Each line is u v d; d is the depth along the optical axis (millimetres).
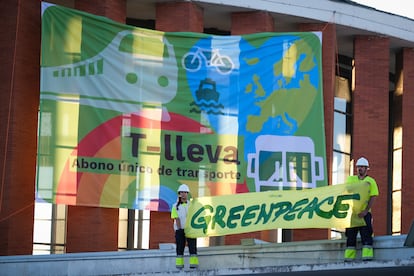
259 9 50562
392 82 60562
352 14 52781
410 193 55125
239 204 39312
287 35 50000
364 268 35344
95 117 47000
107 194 46781
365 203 36406
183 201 38812
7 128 46375
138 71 48000
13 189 46188
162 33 48469
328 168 50938
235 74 49219
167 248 39938
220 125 48750
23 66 47000
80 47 47031
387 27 53844
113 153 47125
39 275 40656
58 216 50906
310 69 50000
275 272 36344
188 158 48156
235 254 38906
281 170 49219
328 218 37656
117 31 47781
